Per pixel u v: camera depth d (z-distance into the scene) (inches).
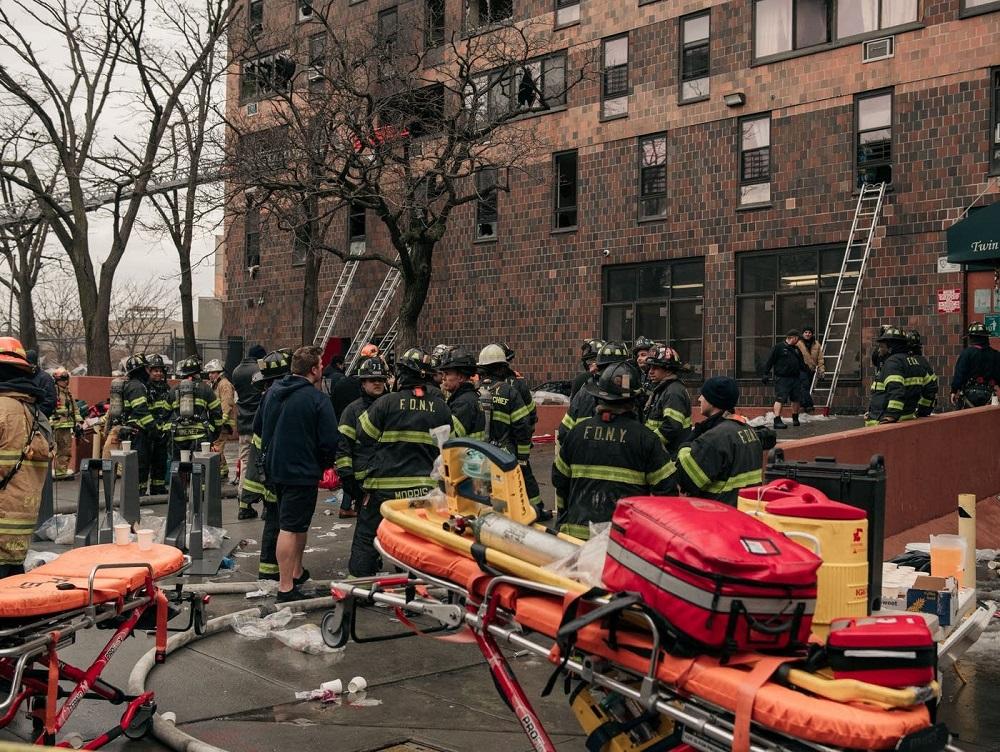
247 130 1011.3
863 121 819.4
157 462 550.3
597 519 225.6
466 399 349.4
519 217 1039.6
